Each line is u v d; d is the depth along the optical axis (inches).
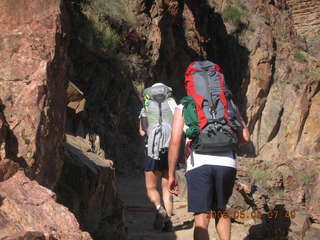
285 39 1170.6
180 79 790.5
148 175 286.8
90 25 529.7
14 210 133.3
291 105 1029.2
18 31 193.2
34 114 173.2
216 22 995.9
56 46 198.7
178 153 186.2
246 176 421.7
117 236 255.1
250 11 1144.2
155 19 686.5
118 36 591.2
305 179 453.7
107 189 264.4
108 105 540.4
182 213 354.6
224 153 181.3
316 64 1118.4
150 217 344.8
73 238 131.3
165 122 279.7
